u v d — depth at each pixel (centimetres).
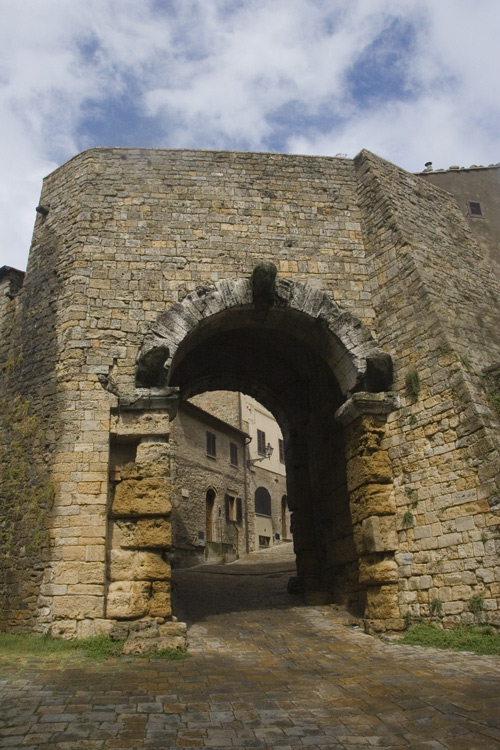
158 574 932
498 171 1606
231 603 1355
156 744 479
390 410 1090
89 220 1179
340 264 1245
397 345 1130
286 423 1667
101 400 1016
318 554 1467
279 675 727
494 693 614
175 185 1252
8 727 509
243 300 1150
